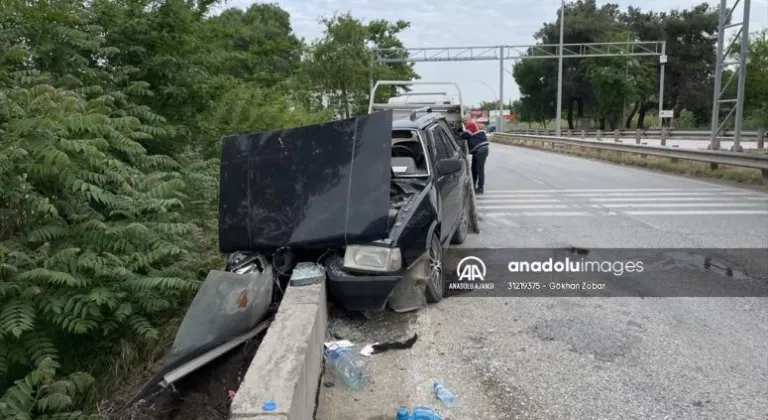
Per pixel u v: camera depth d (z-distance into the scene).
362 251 4.85
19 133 4.30
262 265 5.01
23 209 4.42
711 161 16.20
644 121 68.94
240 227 5.21
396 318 5.46
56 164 4.30
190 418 3.88
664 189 13.76
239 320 4.35
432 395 4.08
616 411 3.83
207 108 8.59
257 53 11.67
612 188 14.11
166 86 7.66
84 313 4.25
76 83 6.05
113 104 6.23
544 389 4.14
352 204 5.01
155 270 5.03
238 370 4.21
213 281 4.29
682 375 4.30
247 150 5.45
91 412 4.09
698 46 61.09
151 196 5.18
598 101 61.09
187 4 8.09
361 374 4.31
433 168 6.38
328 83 25.05
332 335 5.00
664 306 5.71
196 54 8.33
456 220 7.34
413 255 5.20
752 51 30.64
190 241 6.17
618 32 57.41
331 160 5.25
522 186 14.84
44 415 3.88
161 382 3.91
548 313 5.59
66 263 4.30
